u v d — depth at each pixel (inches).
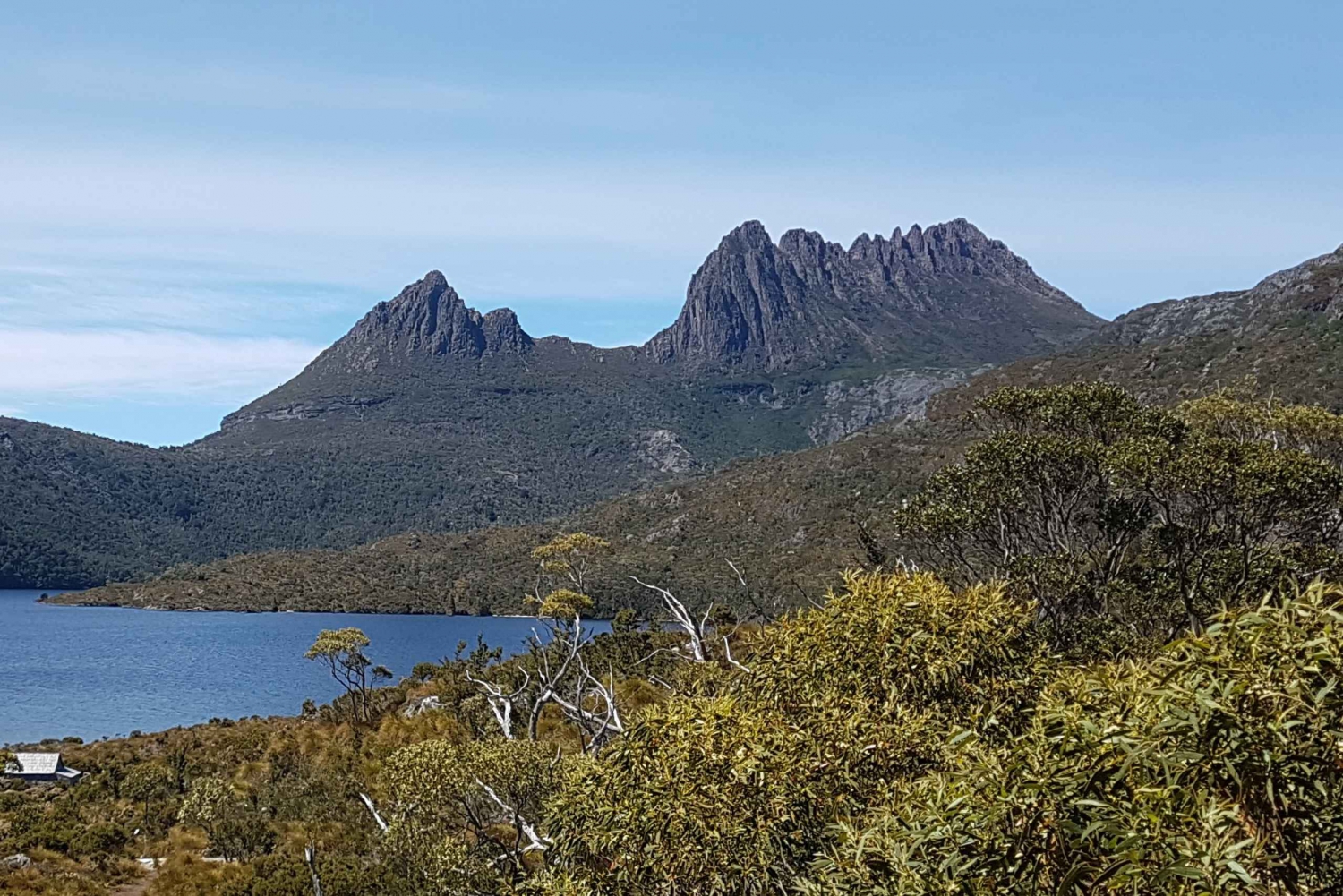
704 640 682.2
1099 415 851.4
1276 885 153.6
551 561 1067.3
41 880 1002.1
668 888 298.4
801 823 288.2
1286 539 756.6
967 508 816.3
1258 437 927.7
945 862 180.7
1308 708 152.6
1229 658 161.5
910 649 321.4
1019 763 180.4
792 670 339.6
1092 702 188.4
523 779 568.4
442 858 566.9
